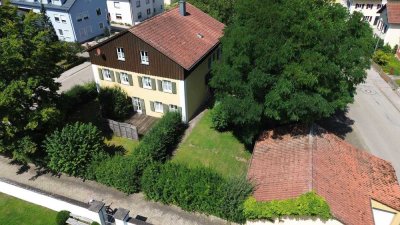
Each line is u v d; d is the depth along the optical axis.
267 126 27.09
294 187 19.22
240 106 24.11
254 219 19.03
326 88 22.67
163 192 21.28
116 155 24.61
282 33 22.44
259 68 22.77
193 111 33.88
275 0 23.98
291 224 18.42
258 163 22.80
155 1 68.25
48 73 24.70
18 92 21.78
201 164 27.19
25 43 22.77
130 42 29.45
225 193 19.80
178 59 29.00
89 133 24.36
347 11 24.58
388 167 22.59
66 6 50.91
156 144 26.16
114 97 31.98
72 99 34.38
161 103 32.25
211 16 42.81
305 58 21.64
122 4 61.84
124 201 22.31
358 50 23.17
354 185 20.14
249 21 23.66
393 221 20.16
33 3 53.66
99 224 19.81
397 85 39.12
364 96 37.69
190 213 21.09
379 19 53.84
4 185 23.05
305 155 21.31
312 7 23.83
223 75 24.95
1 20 23.16
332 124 32.47
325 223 17.58
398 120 33.12
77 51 46.72
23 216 21.55
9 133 22.61
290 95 22.28
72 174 24.23
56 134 23.59
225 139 30.25
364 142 29.78
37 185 24.02
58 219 20.08
